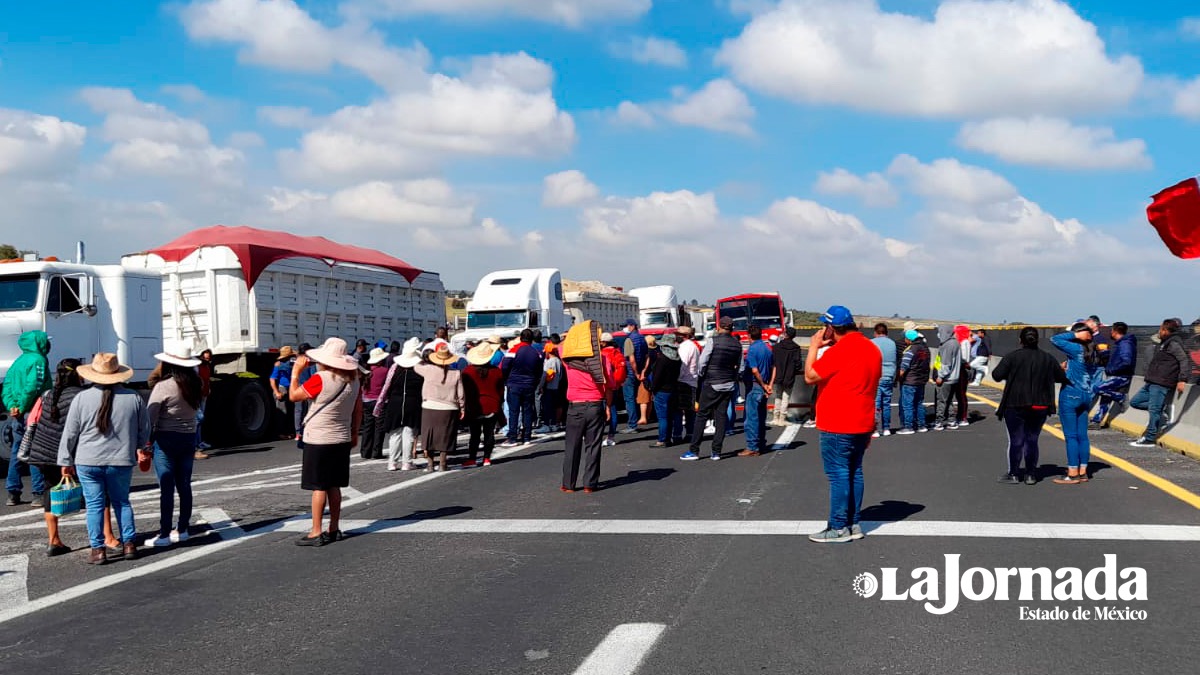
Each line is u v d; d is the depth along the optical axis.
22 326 12.95
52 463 7.41
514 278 24.45
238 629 5.30
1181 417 12.47
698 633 5.00
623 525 7.93
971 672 4.36
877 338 14.33
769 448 13.07
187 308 16.31
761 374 12.24
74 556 7.43
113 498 7.23
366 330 19.58
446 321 23.36
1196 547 6.74
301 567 6.78
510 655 4.72
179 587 6.31
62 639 5.21
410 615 5.48
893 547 6.84
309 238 19.05
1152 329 15.48
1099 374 15.41
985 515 7.95
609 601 5.64
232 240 16.31
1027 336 9.52
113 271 14.16
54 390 7.54
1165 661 4.49
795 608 5.42
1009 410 9.52
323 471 7.48
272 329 16.62
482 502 9.37
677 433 14.47
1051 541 6.95
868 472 10.52
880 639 4.86
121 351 14.18
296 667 4.64
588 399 9.76
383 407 12.45
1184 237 10.77
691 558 6.68
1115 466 10.73
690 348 14.52
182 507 7.88
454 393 11.65
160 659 4.82
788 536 7.30
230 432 16.09
